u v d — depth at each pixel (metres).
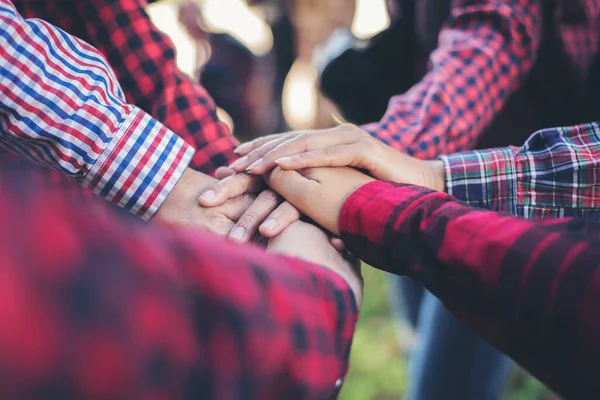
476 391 0.96
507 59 0.85
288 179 0.68
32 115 0.61
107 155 0.66
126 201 0.68
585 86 0.87
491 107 0.85
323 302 0.47
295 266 0.47
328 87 1.08
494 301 0.49
